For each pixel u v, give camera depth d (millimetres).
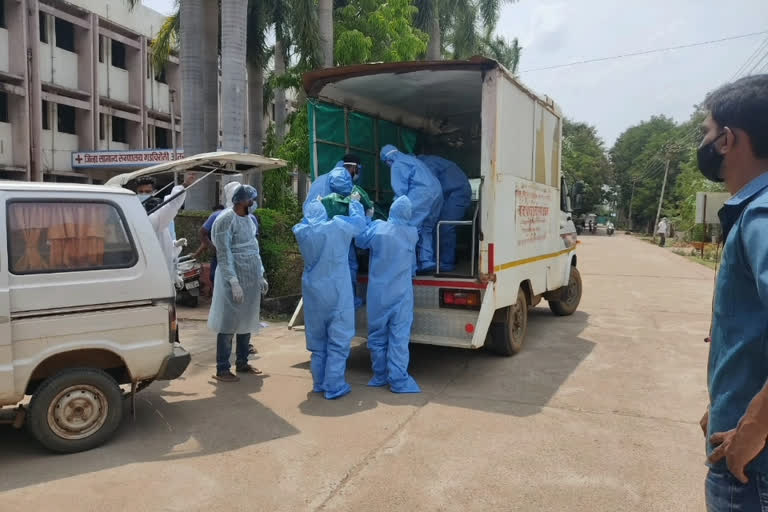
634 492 3656
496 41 28922
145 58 26703
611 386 5867
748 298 1714
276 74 19812
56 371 4246
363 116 7875
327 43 14742
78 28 23812
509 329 6852
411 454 4191
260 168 6707
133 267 4457
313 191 6195
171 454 4195
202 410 5125
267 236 10039
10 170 21172
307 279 5469
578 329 8805
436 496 3592
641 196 64125
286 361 6801
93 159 23344
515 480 3805
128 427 4723
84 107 23719
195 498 3555
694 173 32906
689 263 21109
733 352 1747
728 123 1808
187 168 6266
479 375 6273
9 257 3943
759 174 1787
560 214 8828
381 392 5664
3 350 3869
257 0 16344
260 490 3660
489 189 5922
